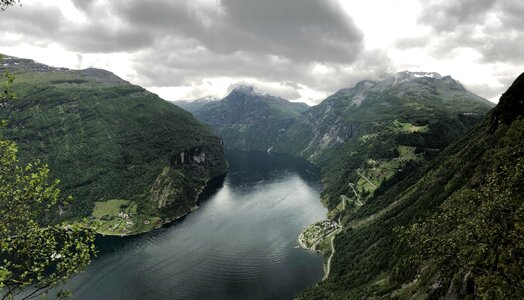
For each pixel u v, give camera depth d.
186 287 181.25
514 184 36.03
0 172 33.62
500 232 34.22
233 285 183.25
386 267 158.62
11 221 33.16
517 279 33.19
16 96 33.47
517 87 150.75
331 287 168.62
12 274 32.28
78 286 182.38
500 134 146.75
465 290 70.31
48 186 35.03
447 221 38.03
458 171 175.38
